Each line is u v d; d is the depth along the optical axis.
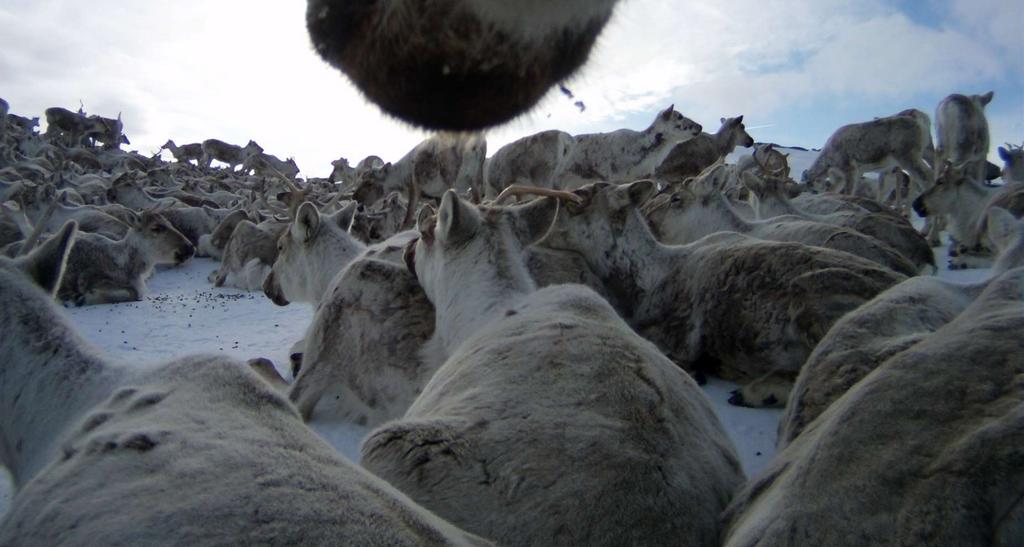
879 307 1.33
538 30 0.38
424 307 1.75
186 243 4.05
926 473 0.65
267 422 0.79
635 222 2.36
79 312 3.40
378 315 1.76
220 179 11.67
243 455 0.71
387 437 0.96
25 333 1.01
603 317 1.23
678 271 2.28
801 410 1.23
